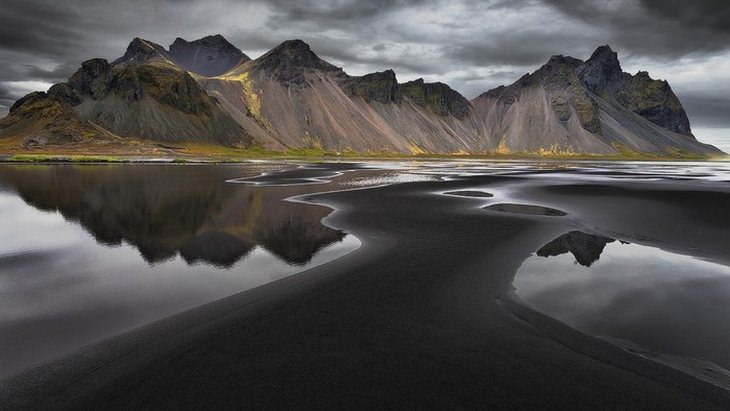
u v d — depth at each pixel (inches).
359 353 354.9
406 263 617.9
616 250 698.8
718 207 1187.3
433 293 495.2
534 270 585.9
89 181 2031.3
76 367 332.5
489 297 482.9
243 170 3161.9
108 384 309.4
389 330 398.6
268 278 557.3
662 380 312.3
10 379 316.5
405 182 2153.1
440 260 633.6
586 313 435.5
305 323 413.4
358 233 837.8
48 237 823.1
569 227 892.0
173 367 331.6
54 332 395.2
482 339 380.2
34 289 517.3
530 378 317.1
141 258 666.2
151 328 402.6
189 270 598.2
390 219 997.8
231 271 592.1
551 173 3110.2
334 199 1390.3
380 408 282.2
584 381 312.7
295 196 1475.1
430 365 336.8
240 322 415.5
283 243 761.0
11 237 823.7
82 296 493.0
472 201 1341.0
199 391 300.2
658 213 1082.1
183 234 847.1
